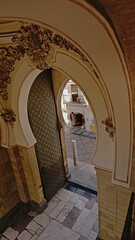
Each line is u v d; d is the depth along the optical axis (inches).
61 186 252.1
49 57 118.0
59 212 210.4
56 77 196.9
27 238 183.8
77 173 288.2
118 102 93.6
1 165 191.9
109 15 56.7
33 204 215.8
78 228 188.9
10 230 194.2
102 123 118.8
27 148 179.3
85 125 529.0
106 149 125.2
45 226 194.9
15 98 154.7
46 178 216.1
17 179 206.4
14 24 108.7
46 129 206.4
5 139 180.5
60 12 61.1
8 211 205.2
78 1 52.6
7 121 168.7
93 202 221.5
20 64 135.9
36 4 57.9
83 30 68.4
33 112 183.0
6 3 57.6
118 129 103.5
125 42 65.0
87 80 110.7
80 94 526.9
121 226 145.0
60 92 205.9
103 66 83.0
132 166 111.0
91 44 74.6
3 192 197.5
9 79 148.7
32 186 201.3
